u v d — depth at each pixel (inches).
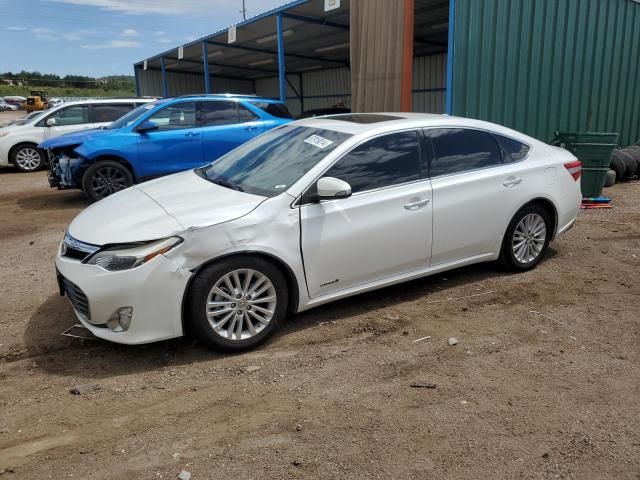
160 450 105.5
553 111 407.8
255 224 141.2
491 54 353.7
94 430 112.0
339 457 102.9
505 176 189.2
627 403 121.0
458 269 209.9
